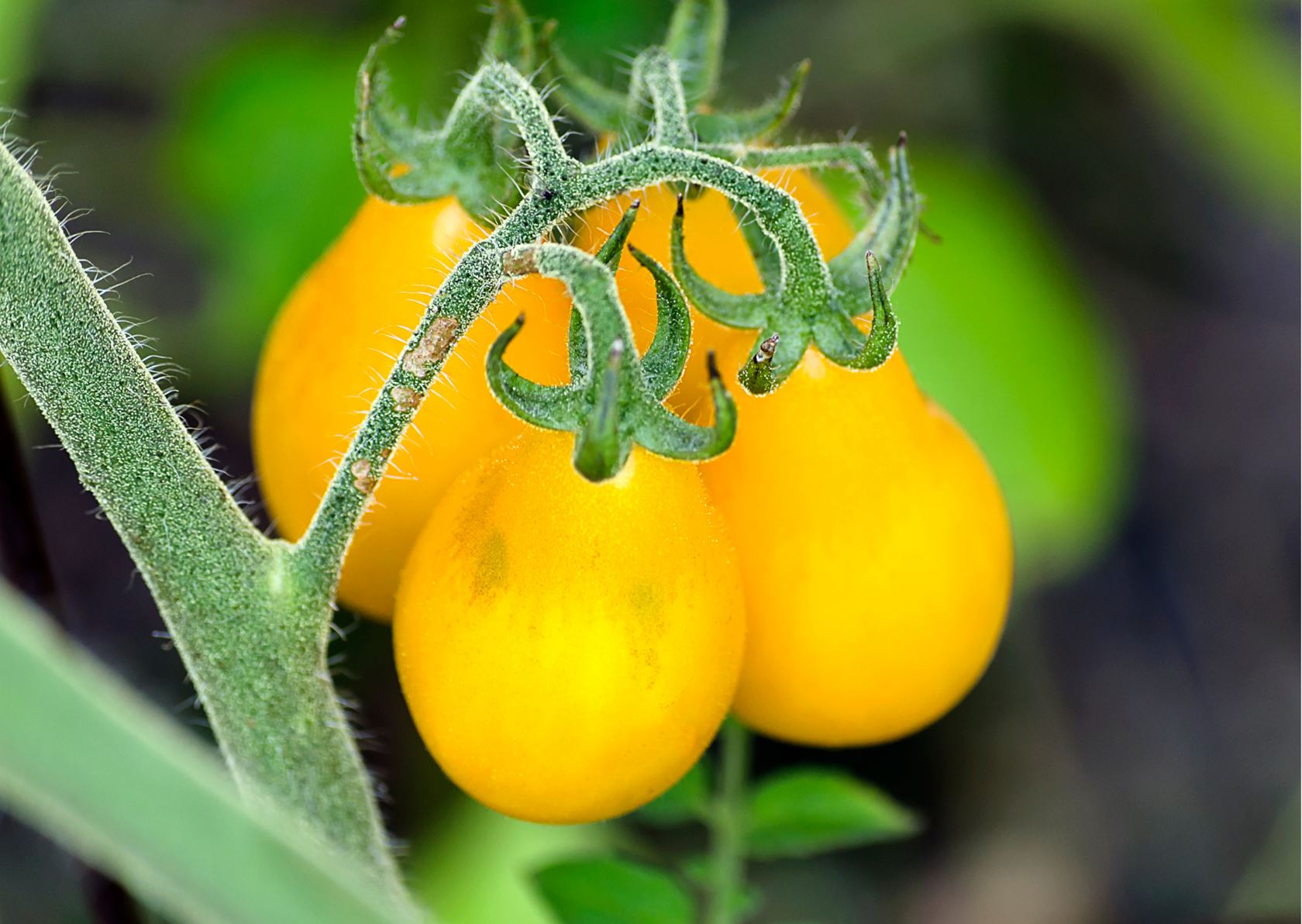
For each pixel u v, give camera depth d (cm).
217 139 44
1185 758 57
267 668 25
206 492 25
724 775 29
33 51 50
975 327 41
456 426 26
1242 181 60
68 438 25
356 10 48
